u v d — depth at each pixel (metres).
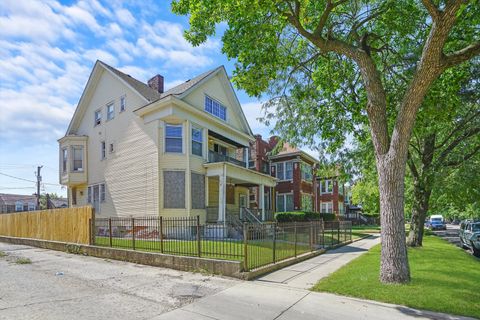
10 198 54.16
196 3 8.27
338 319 5.54
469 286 7.18
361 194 35.97
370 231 30.19
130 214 19.41
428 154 15.12
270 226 10.73
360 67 8.58
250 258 9.66
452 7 6.38
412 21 9.68
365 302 6.44
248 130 25.92
